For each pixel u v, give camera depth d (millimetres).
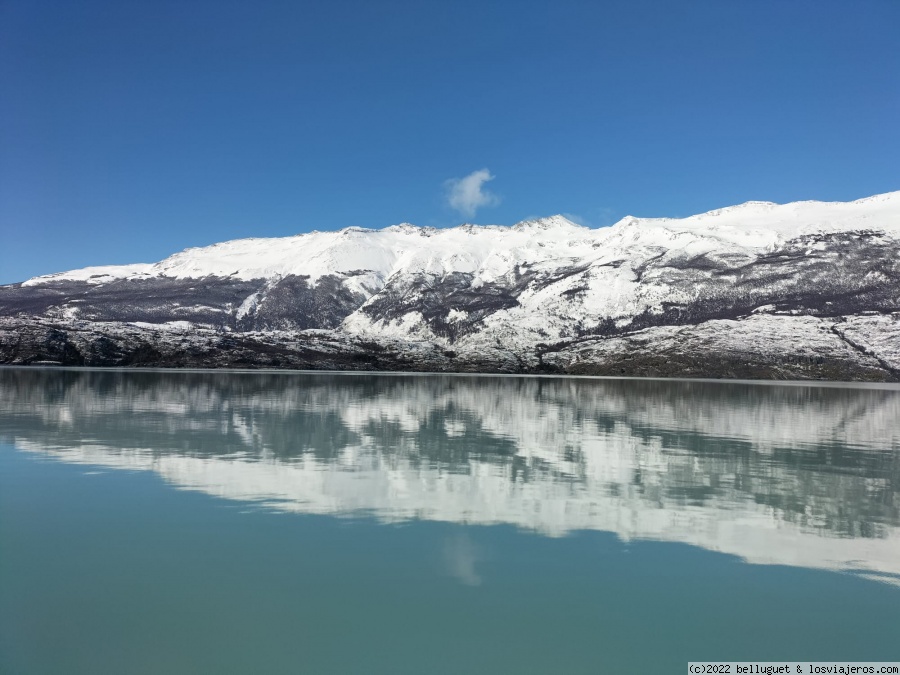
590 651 10547
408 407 53344
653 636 11125
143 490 20719
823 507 19922
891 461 29172
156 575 13344
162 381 83188
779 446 33562
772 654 10609
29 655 10125
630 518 18297
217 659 10094
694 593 12914
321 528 16688
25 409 44562
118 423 37719
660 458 28828
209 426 37000
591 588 13070
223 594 12453
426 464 26172
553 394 76188
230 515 17828
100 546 15070
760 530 17297
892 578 13898
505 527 17094
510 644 10750
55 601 12055
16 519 17234
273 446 30156
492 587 13016
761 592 13031
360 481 22516
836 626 11633
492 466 25953
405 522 17391
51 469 24000
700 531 17125
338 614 11703
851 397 79062
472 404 58250
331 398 61000
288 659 10141
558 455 29141
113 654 10211
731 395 79000
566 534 16594
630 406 58875
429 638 10883
